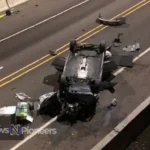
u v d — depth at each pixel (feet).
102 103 192.24
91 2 330.54
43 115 185.26
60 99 180.86
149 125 176.65
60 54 243.60
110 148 150.10
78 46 209.56
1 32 284.61
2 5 325.83
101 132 172.96
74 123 178.81
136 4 316.60
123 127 154.40
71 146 165.68
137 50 241.76
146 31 267.18
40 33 277.03
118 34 257.55
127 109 187.32
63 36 268.62
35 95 202.69
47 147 165.68
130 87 204.54
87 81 182.91
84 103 176.04
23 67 231.71
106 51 222.89
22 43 263.49
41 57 241.76
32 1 342.64
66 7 323.57
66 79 184.14
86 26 282.36
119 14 298.56
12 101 198.59
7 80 219.00
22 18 307.58
